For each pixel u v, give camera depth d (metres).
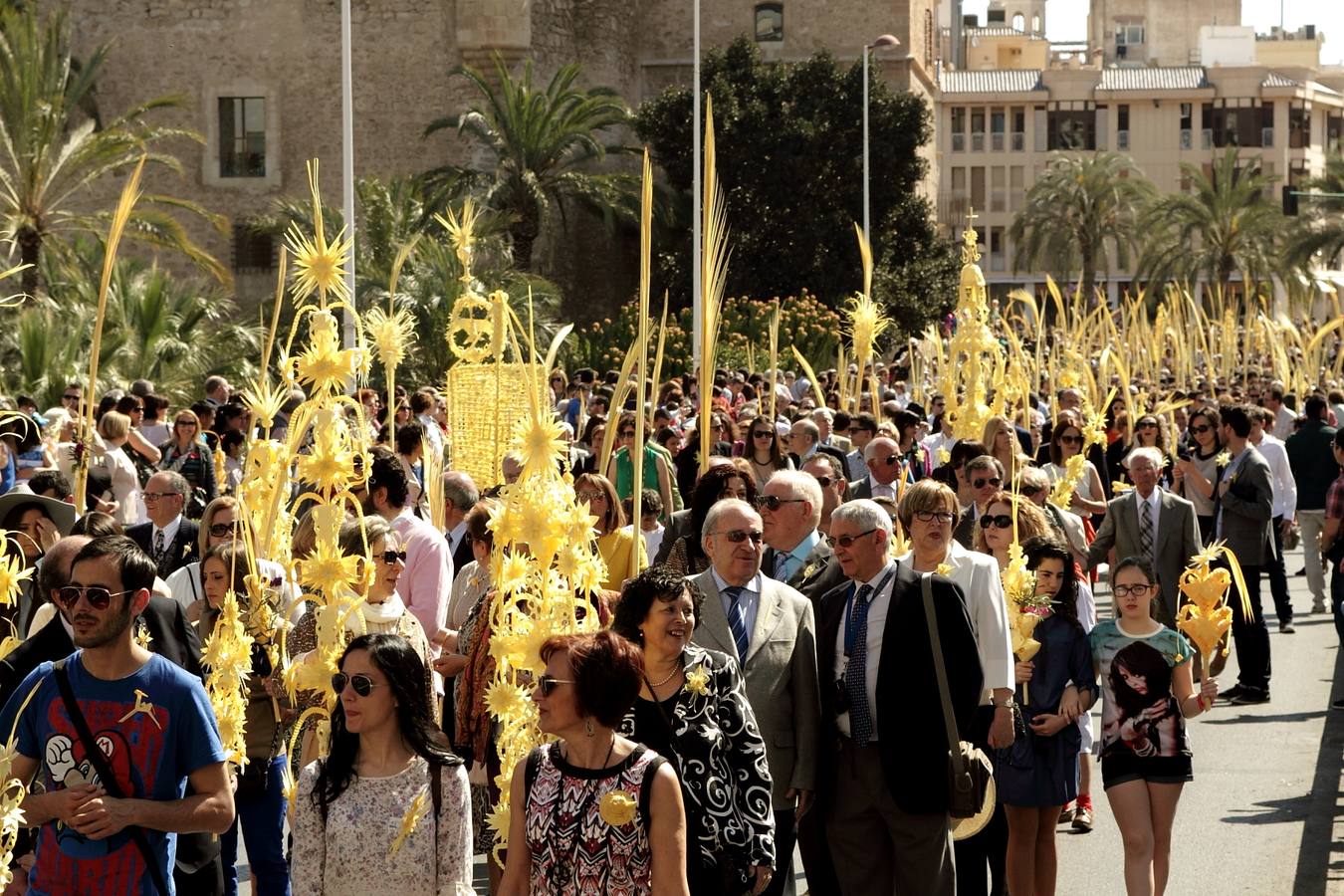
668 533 8.42
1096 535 11.61
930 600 6.45
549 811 4.71
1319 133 96.19
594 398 19.23
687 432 16.41
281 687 6.59
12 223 33.53
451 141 50.12
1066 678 7.37
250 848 7.12
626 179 45.44
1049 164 76.56
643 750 4.77
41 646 6.34
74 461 10.76
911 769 6.34
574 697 4.70
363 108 50.50
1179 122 93.19
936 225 49.09
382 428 14.03
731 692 5.54
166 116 50.41
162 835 5.37
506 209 43.47
